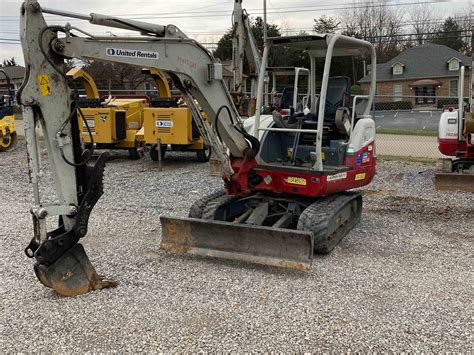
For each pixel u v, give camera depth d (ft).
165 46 16.26
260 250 17.35
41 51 13.85
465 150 32.83
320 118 18.49
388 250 19.70
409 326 13.28
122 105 45.27
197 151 43.98
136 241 21.18
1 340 12.91
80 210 15.05
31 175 14.39
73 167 14.90
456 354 11.90
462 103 32.19
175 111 40.14
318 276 16.88
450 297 15.12
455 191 30.55
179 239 18.71
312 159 20.22
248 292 15.62
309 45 20.59
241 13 36.19
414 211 26.07
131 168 41.47
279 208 21.48
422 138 63.00
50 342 12.76
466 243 20.54
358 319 13.70
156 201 28.94
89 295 15.51
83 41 14.47
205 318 13.89
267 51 20.21
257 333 13.01
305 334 12.91
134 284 16.38
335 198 20.53
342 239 21.02
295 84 24.11
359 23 192.13
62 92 14.47
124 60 15.35
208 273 17.28
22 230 23.04
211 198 21.48
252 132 20.70
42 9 13.84
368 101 22.71
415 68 158.71
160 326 13.47
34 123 14.23
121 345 12.55
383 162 42.45
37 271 15.14
